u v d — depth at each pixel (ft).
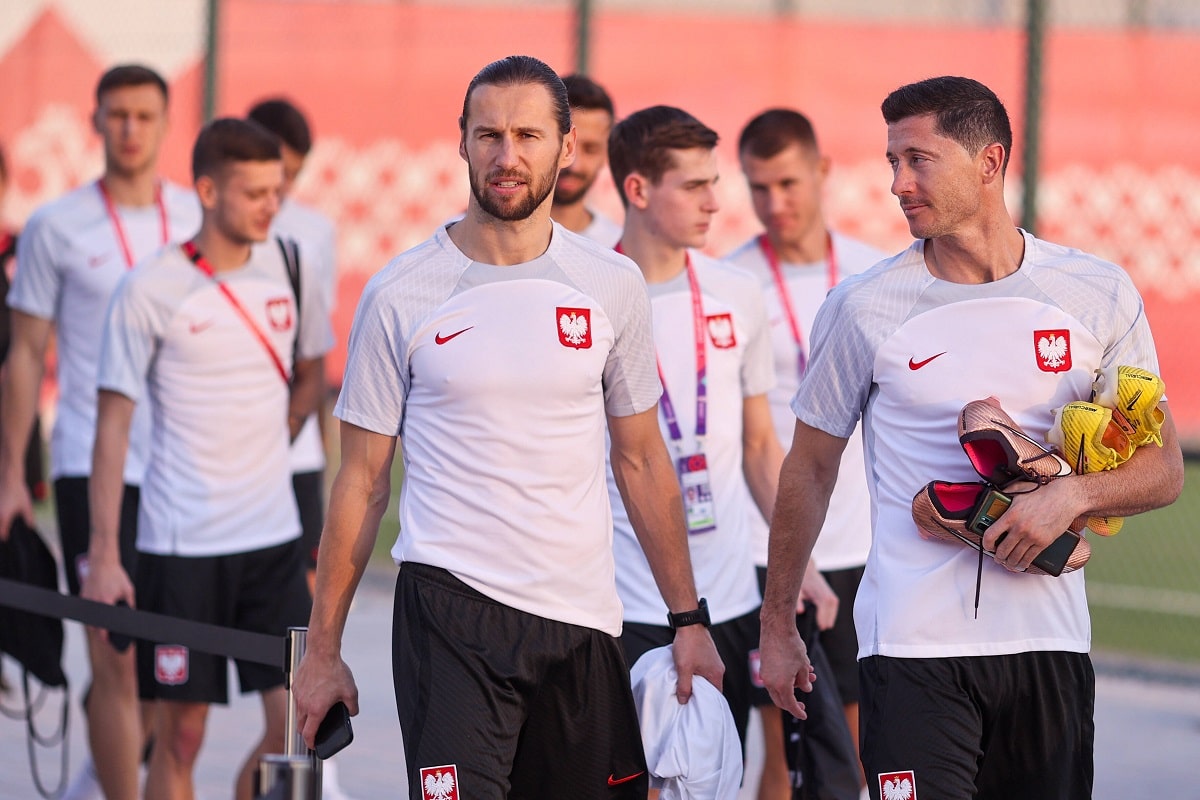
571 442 42.73
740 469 58.23
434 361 42.22
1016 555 40.45
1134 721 89.20
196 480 64.18
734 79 175.42
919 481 42.16
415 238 163.94
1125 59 164.86
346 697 43.27
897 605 42.04
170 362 63.82
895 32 174.70
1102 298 42.11
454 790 41.24
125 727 67.46
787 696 45.24
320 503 84.53
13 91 170.09
